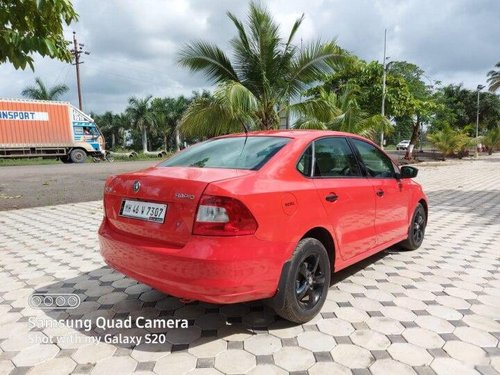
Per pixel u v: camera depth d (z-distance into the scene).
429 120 29.33
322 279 3.40
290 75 12.36
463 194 11.59
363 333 3.13
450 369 2.66
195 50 11.62
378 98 22.67
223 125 11.98
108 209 3.41
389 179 4.53
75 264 4.84
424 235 5.95
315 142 3.64
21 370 2.67
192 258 2.65
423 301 3.72
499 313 3.47
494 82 47.41
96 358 2.81
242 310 3.54
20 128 24.41
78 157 27.27
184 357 2.82
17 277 4.39
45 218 7.90
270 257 2.88
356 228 3.84
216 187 2.71
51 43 4.50
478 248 5.55
